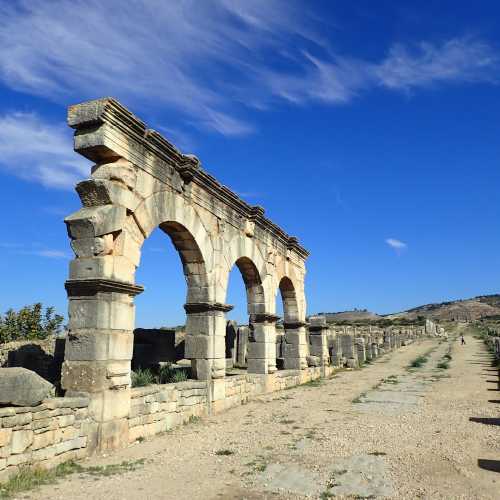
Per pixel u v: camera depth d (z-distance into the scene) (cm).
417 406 1470
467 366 2747
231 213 1589
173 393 1181
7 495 639
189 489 704
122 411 963
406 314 16612
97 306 927
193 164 1277
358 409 1434
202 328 1395
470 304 16500
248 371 1839
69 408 834
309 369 2295
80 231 961
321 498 670
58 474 750
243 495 681
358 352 3216
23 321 2728
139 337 2089
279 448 955
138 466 820
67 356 929
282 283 2238
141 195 1088
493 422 1191
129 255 1032
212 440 1029
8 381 720
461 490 693
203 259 1386
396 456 885
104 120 969
